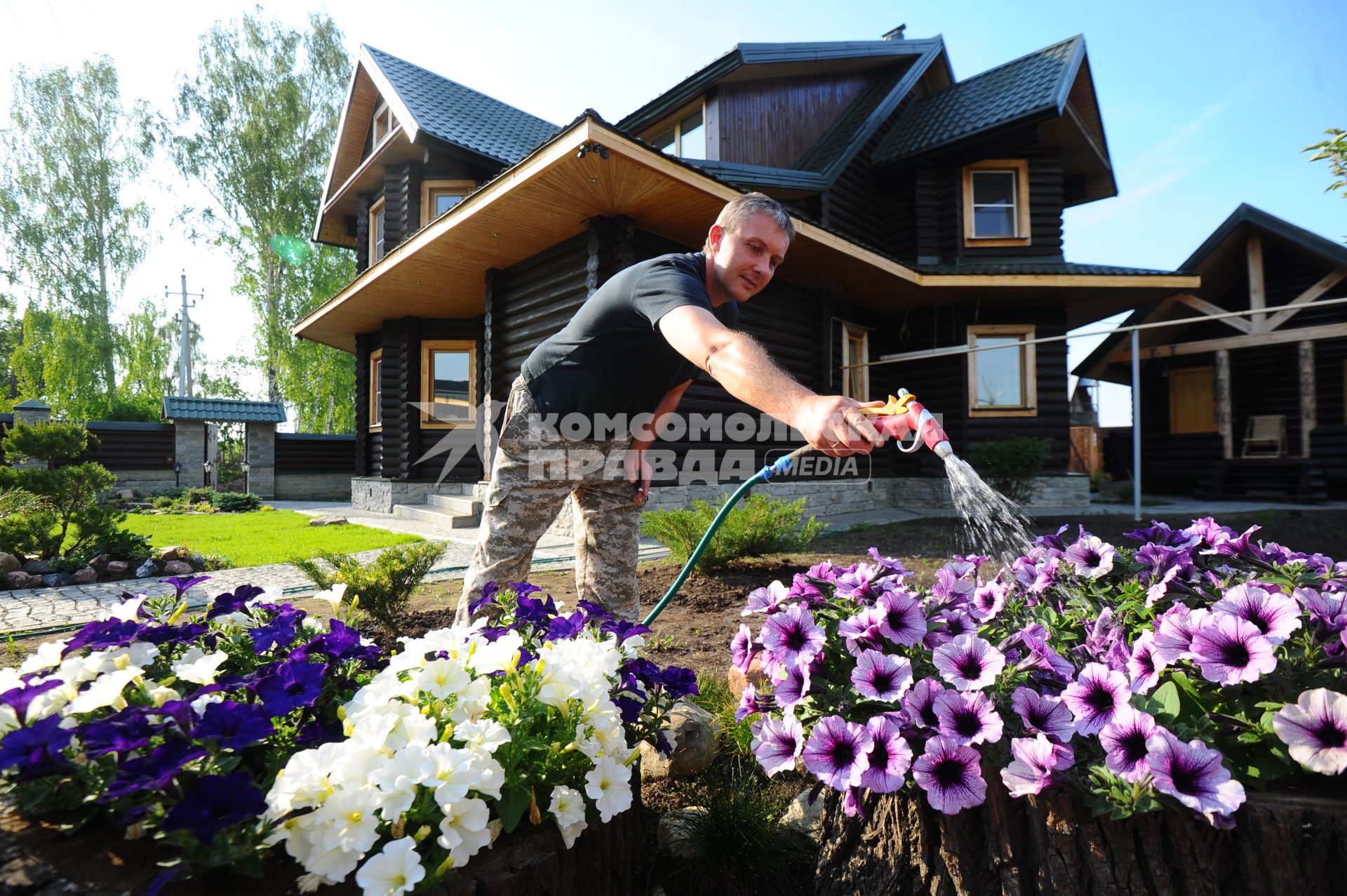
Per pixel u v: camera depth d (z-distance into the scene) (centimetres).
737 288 198
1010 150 1081
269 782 99
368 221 1266
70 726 97
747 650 158
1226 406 1240
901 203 1142
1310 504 1124
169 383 3105
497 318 854
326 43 2275
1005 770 109
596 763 116
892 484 1125
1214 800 93
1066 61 1040
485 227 705
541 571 525
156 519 1070
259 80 2194
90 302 2394
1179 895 101
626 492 243
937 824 124
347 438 1828
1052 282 935
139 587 509
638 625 157
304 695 106
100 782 92
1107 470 1684
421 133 898
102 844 92
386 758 94
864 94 1223
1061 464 1066
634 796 141
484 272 864
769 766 132
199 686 120
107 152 2442
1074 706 115
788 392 115
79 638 124
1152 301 1077
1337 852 97
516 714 111
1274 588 142
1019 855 113
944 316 1086
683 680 152
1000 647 136
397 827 91
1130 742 105
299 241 2227
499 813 104
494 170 999
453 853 92
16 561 538
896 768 116
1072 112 1030
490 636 140
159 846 92
